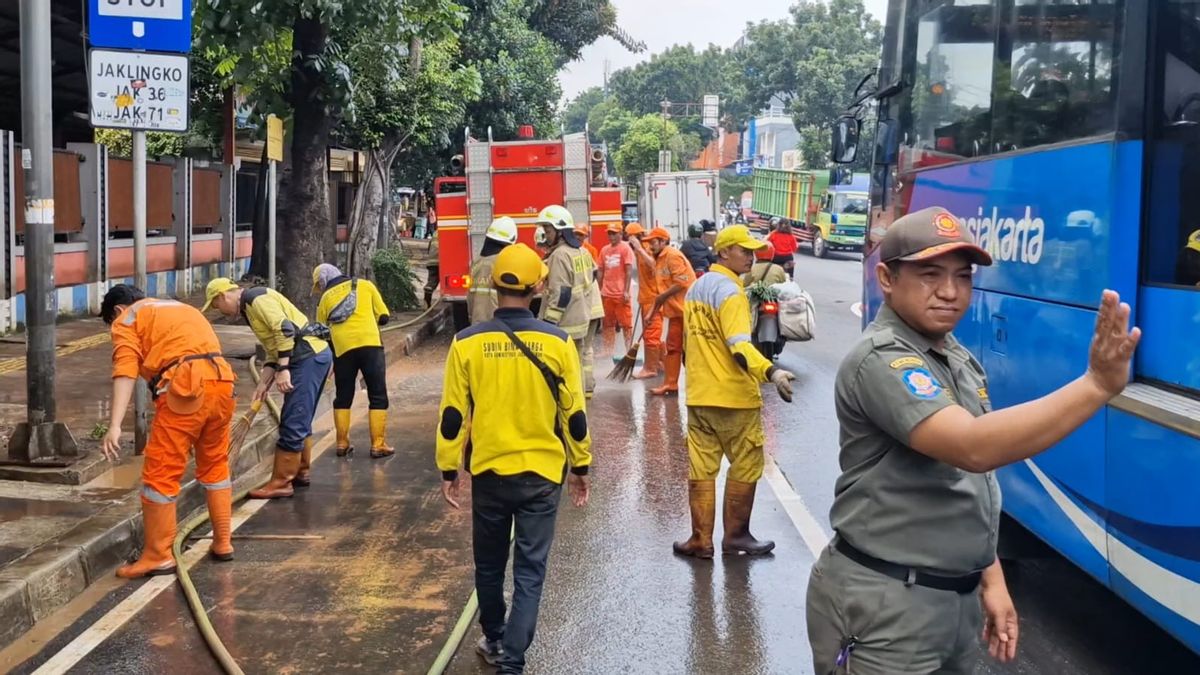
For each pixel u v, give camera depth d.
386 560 6.36
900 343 2.84
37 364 7.30
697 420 6.42
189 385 5.90
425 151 29.70
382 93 18.58
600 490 8.05
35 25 7.16
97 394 9.97
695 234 14.75
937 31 7.16
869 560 2.91
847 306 21.72
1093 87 4.87
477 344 4.65
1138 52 4.55
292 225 14.53
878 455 2.89
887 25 8.55
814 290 25.34
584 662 5.01
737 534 6.53
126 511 6.52
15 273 13.42
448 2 13.89
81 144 15.43
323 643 5.15
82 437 8.08
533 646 5.19
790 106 64.88
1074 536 5.01
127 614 5.46
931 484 2.83
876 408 2.79
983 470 2.60
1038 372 5.41
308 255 14.57
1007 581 6.21
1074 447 4.95
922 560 2.85
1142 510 4.30
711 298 6.27
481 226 15.29
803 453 9.28
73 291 15.12
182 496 7.21
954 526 2.85
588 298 10.59
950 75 6.87
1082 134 4.97
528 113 30.91
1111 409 4.55
